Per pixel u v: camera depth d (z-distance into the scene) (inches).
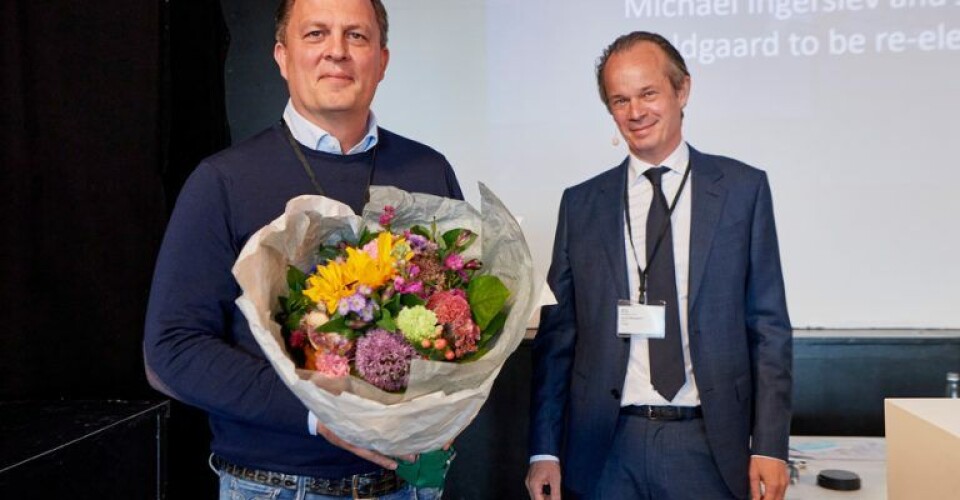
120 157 89.0
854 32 114.0
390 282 47.3
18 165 80.2
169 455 102.0
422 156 64.6
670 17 116.3
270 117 120.3
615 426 74.2
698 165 78.1
